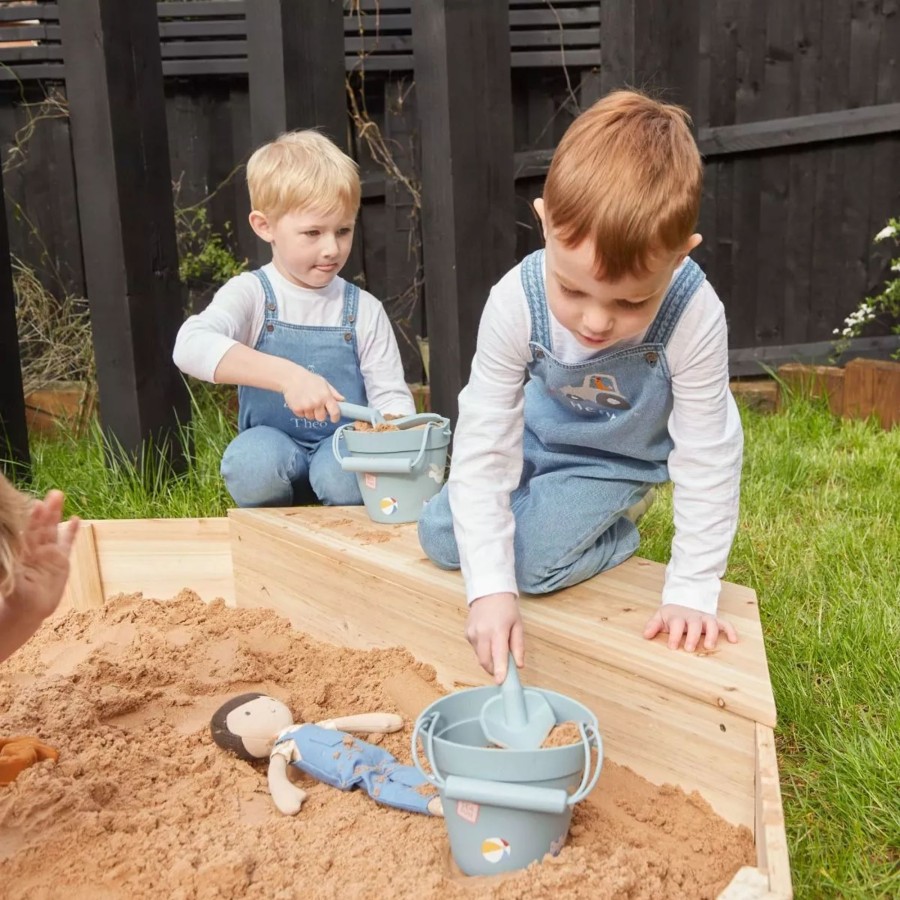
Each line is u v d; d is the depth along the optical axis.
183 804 1.55
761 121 4.30
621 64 2.81
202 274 4.29
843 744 1.67
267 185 2.47
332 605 2.17
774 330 4.47
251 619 2.33
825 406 3.95
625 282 1.36
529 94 4.26
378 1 3.95
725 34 4.25
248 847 1.43
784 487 3.02
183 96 4.21
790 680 1.88
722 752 1.46
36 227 4.28
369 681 1.97
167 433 3.15
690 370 1.68
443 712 1.45
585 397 1.80
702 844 1.42
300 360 2.60
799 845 1.47
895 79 4.21
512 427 1.76
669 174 1.35
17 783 1.51
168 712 1.89
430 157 2.79
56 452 3.52
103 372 3.08
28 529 1.37
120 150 2.94
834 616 2.11
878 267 4.36
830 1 4.18
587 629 1.66
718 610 1.74
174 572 2.51
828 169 4.30
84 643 2.24
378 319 2.68
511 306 1.73
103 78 2.88
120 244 2.96
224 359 2.28
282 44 2.77
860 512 2.80
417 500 2.26
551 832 1.33
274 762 1.64
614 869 1.28
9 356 3.18
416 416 2.34
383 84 4.19
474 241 2.80
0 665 2.14
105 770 1.64
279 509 2.44
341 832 1.49
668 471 1.83
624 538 1.98
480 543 1.67
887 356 4.39
